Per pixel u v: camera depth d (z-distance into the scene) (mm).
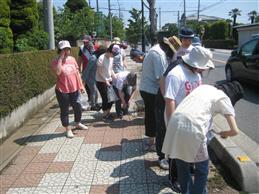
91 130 7195
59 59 6582
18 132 7402
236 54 12984
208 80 14375
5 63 7094
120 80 7754
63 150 6121
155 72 5250
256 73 11383
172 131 3588
